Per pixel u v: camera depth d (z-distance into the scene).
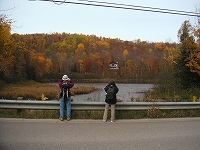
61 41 135.50
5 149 5.64
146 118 10.12
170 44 119.25
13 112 9.39
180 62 26.94
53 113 9.51
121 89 45.59
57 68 107.25
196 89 23.44
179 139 7.03
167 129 8.25
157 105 10.62
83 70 112.56
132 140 6.77
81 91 37.97
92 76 103.31
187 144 6.53
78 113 9.74
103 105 9.98
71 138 6.77
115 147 6.07
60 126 8.16
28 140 6.43
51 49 127.12
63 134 7.16
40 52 110.50
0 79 50.53
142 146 6.23
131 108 10.23
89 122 9.03
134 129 8.11
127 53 117.19
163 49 112.69
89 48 127.19
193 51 25.81
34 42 122.75
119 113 10.03
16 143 6.14
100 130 7.82
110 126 8.48
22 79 65.88
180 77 26.81
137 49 125.50
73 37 134.25
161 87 27.88
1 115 9.18
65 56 114.44
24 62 66.44
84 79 98.88
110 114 9.87
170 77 27.89
